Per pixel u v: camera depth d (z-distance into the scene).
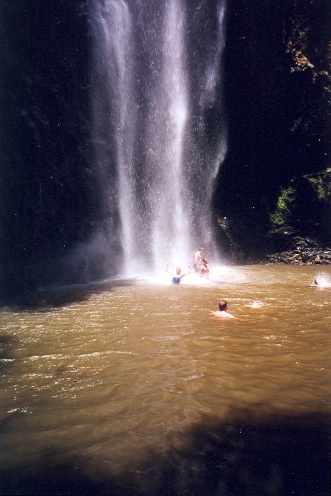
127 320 8.18
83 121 14.48
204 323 7.91
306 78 20.67
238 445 3.69
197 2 18.45
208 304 9.71
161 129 17.95
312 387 4.94
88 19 14.48
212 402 4.54
